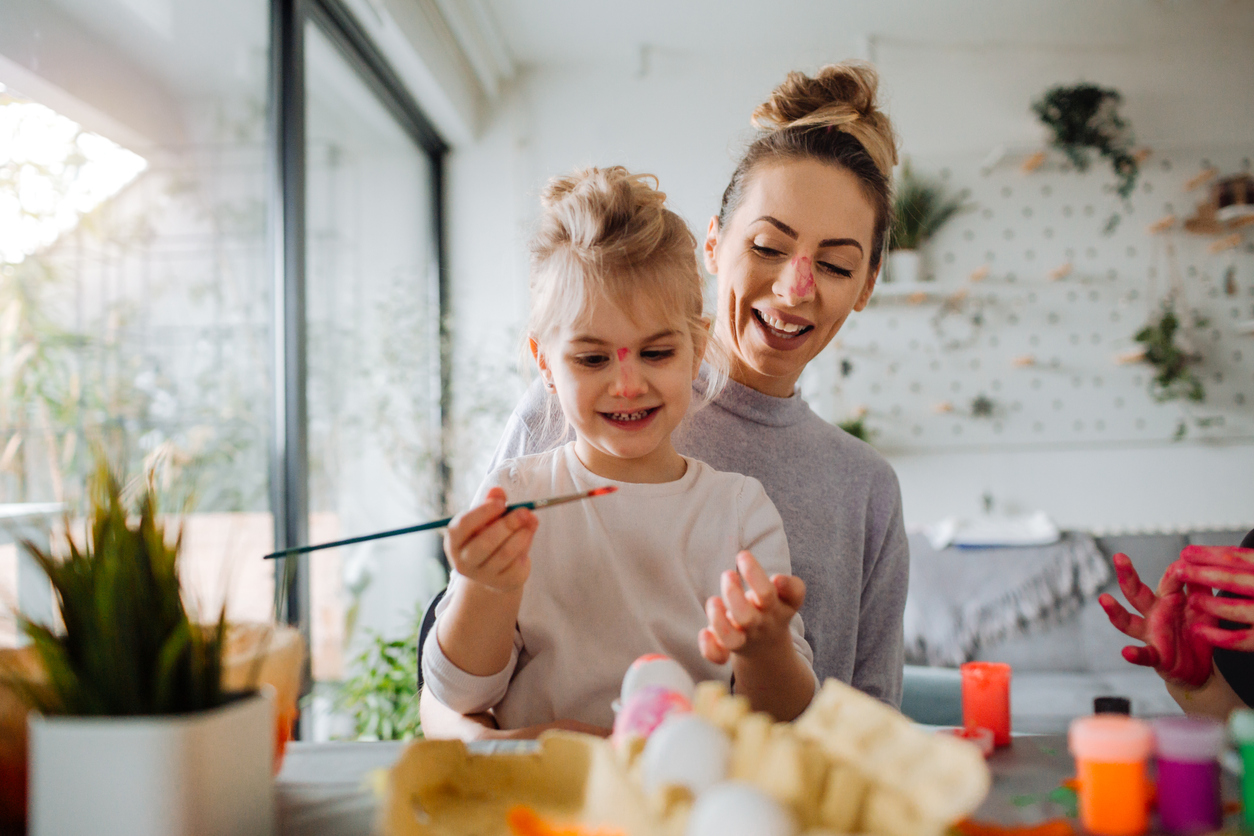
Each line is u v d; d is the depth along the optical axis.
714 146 3.87
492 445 3.68
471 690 0.77
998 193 3.82
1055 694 2.42
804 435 1.12
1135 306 3.80
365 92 3.09
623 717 0.55
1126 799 0.47
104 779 0.43
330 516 2.61
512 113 3.91
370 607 2.91
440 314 3.83
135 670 0.47
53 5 1.53
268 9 2.29
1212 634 0.79
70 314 1.52
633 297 0.80
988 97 3.85
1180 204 3.80
